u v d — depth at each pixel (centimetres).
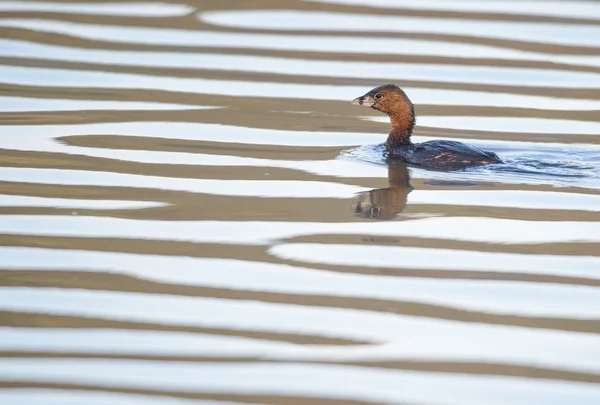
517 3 2691
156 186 1555
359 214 1450
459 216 1445
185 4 2656
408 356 1074
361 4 2662
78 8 2588
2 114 1902
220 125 1888
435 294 1208
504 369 1054
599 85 2120
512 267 1278
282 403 984
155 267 1275
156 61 2230
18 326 1127
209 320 1145
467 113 1975
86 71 2164
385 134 1886
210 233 1379
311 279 1245
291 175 1620
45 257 1297
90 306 1176
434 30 2453
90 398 990
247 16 2567
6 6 2588
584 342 1103
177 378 1029
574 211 1463
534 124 1908
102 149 1730
